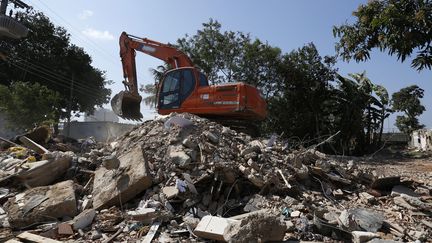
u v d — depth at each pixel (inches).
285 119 1012.5
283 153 351.6
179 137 327.0
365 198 290.8
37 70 1179.9
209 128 351.6
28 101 839.7
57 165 324.2
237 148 327.9
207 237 209.2
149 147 325.4
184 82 509.4
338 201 288.5
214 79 1071.6
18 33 304.7
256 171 284.5
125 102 533.0
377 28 234.5
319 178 318.0
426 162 675.4
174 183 277.0
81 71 1320.1
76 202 267.1
